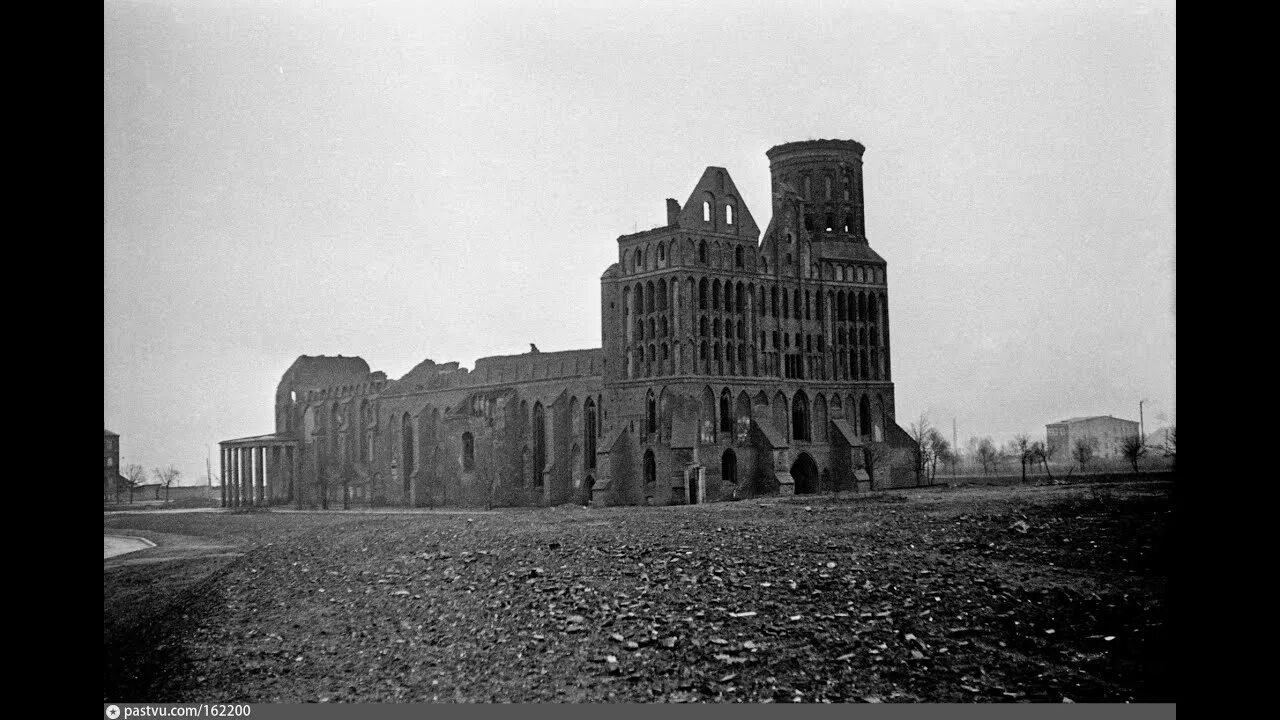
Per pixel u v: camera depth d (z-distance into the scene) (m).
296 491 163.12
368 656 47.88
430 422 144.00
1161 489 66.44
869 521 63.12
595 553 57.53
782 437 103.62
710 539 59.31
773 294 108.06
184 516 127.44
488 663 44.94
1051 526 57.09
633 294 104.12
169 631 54.66
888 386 114.62
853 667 41.03
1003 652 41.88
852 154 118.62
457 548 62.56
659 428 99.12
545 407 122.62
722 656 42.41
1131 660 40.97
